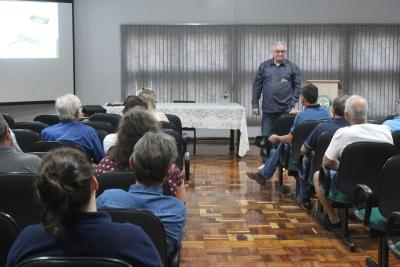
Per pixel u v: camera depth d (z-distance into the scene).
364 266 3.59
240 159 7.99
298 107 8.84
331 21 9.77
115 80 9.77
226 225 4.57
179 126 5.94
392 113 9.79
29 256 1.45
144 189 2.15
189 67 9.70
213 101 9.76
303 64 9.72
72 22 9.29
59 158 1.45
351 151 3.47
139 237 1.51
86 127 4.14
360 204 3.48
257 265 3.62
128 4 9.66
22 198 2.46
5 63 8.70
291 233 4.34
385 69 9.78
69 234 1.44
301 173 4.65
